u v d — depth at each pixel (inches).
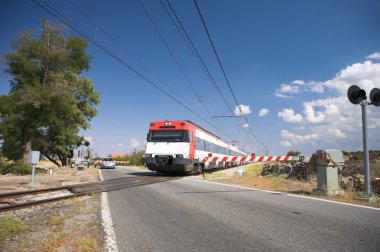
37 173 998.4
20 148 1353.3
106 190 485.1
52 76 1191.6
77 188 533.6
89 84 1676.9
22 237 219.0
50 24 1176.8
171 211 298.4
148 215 281.1
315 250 175.3
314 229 220.7
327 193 385.7
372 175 512.4
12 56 1118.4
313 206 312.3
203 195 406.6
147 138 837.8
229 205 324.5
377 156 828.0
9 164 1018.1
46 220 276.2
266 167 828.0
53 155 1744.6
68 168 1450.5
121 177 800.3
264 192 435.2
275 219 254.2
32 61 1163.9
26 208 344.2
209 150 1055.0
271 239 197.8
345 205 317.1
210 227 232.4
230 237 204.5
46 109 1134.4
